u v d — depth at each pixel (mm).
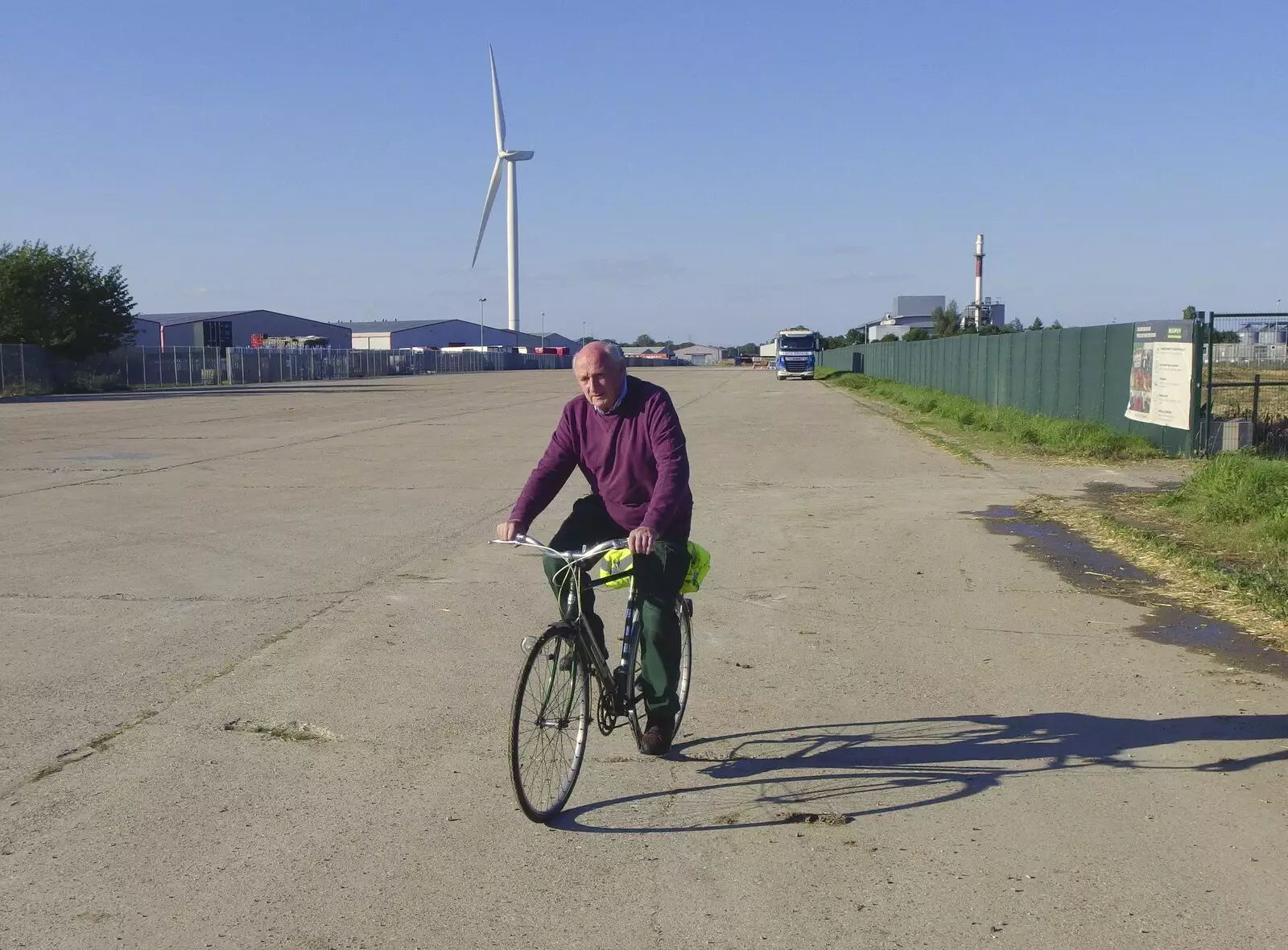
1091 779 4652
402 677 6062
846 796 4492
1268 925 3457
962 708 5590
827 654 6566
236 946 3361
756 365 127438
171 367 60156
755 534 10789
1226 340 19828
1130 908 3562
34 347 49688
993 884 3732
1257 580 8094
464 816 4293
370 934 3430
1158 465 16703
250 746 5043
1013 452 18891
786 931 3438
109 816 4277
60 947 3355
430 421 27797
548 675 4262
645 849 4020
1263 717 5418
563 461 4711
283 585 8375
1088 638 6934
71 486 14305
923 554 9750
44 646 6668
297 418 29312
